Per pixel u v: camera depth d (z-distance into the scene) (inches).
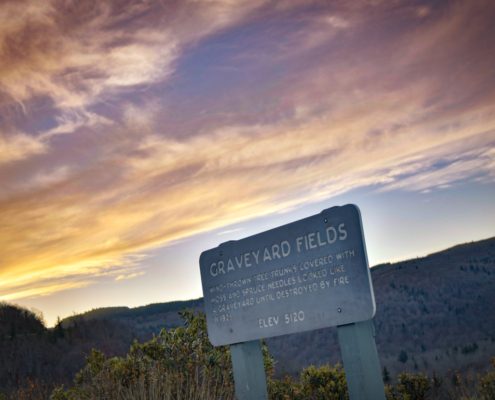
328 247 192.5
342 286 187.5
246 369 223.9
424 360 4008.4
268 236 212.2
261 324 212.7
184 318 325.7
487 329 4498.0
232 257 225.6
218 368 288.4
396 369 3981.3
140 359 297.7
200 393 235.1
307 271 198.2
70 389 285.0
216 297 231.6
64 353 749.3
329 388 362.6
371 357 181.6
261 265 214.2
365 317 180.5
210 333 233.8
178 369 288.0
